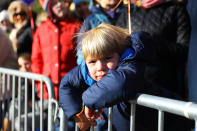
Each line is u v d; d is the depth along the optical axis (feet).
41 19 13.37
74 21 11.27
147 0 8.09
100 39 5.20
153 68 7.74
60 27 11.03
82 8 11.64
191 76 11.30
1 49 10.08
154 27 8.01
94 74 5.41
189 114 4.10
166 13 8.11
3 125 9.39
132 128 5.17
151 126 5.76
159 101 4.53
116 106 5.74
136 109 5.61
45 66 11.11
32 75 7.54
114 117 5.84
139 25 8.11
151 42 5.45
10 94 9.76
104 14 8.82
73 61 10.98
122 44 5.35
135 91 4.96
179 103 4.25
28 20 13.43
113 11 8.77
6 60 10.28
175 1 8.27
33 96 7.64
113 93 4.83
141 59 5.26
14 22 13.52
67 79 5.94
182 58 7.99
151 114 5.65
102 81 4.97
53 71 10.87
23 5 13.38
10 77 9.67
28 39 13.08
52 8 11.14
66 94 5.84
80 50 6.07
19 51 13.06
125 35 5.54
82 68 5.75
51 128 6.90
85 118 5.74
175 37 8.23
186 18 8.19
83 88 5.96
